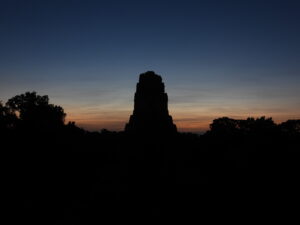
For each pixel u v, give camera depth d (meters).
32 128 65.88
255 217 33.19
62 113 81.06
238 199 40.53
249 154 64.38
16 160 49.75
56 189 42.69
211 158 68.06
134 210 36.41
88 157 67.56
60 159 57.16
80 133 84.56
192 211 36.00
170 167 62.69
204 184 49.50
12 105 72.38
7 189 38.31
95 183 50.16
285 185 45.88
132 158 71.94
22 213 31.00
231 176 53.09
